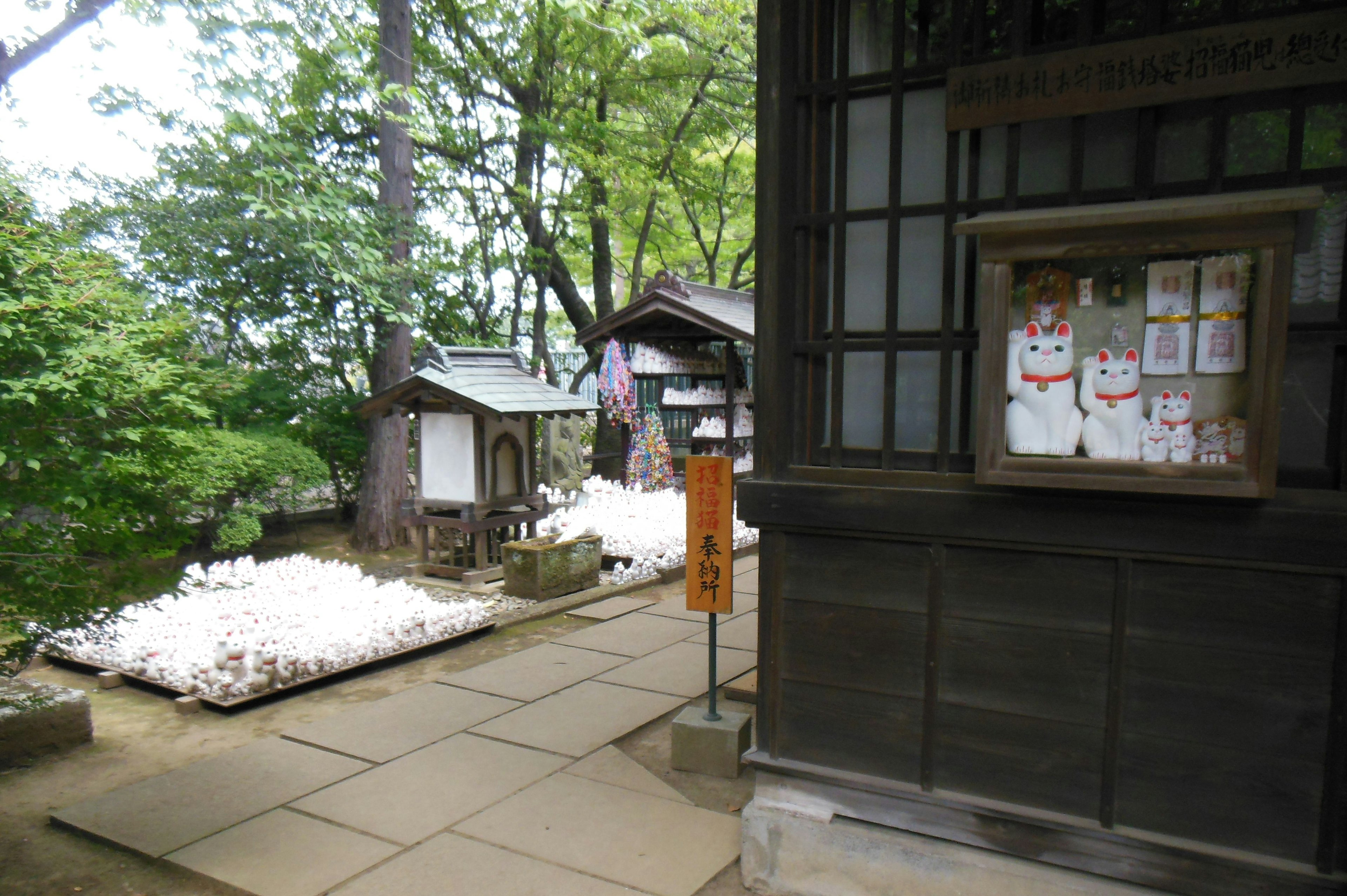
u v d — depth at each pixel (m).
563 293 14.98
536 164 12.48
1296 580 2.28
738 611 6.84
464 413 7.48
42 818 3.55
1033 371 2.44
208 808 3.55
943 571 2.71
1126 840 2.48
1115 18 2.54
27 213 3.19
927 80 2.73
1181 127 2.44
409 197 9.60
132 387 2.93
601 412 15.35
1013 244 2.38
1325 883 2.27
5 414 2.77
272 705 4.82
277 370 9.91
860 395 3.01
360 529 9.34
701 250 19.52
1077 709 2.56
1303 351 2.33
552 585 7.06
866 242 2.95
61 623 3.08
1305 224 2.29
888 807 2.83
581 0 8.25
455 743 4.23
